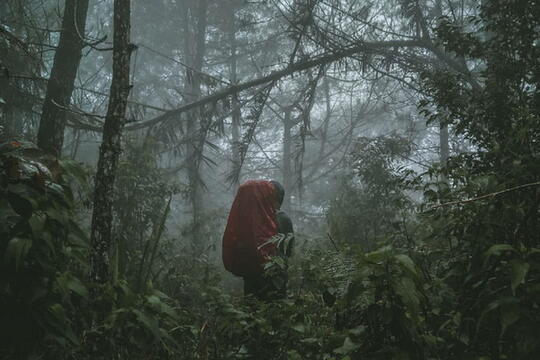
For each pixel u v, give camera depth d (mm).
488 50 6328
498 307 2643
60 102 6070
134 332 3445
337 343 3000
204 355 3969
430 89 6258
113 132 4309
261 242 5070
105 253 4090
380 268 2643
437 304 3164
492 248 2693
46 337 2816
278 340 3885
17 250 2674
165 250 8023
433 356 2887
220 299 4629
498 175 3824
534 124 4227
